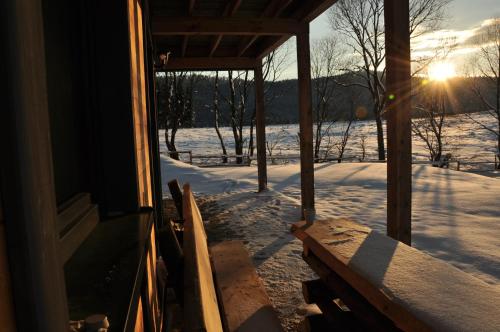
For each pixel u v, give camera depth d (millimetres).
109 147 1995
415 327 1366
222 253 3342
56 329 488
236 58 9086
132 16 2465
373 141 42188
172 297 3273
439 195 8375
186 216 2195
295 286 3762
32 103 461
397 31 3129
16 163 435
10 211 436
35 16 481
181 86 26750
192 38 7789
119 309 929
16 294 443
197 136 51594
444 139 40000
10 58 425
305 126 6562
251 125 28562
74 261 1297
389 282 1661
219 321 1639
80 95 1907
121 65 1972
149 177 3434
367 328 2041
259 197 8742
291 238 5363
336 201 8156
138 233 1651
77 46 1885
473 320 1312
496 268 4043
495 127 45094
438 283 1631
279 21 6289
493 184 9727
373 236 2396
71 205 1537
